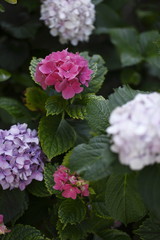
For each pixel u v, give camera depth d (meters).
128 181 1.03
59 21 1.52
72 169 0.95
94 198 1.16
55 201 1.26
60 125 1.21
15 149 1.16
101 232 1.19
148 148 0.85
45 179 1.18
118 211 1.06
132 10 2.06
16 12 1.73
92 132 1.14
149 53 1.73
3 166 1.14
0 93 1.76
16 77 1.68
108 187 1.05
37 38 1.70
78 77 1.17
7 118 1.50
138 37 1.77
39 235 1.17
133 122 0.86
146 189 0.88
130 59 1.72
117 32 1.76
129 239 1.18
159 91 1.18
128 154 0.85
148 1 2.06
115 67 1.77
